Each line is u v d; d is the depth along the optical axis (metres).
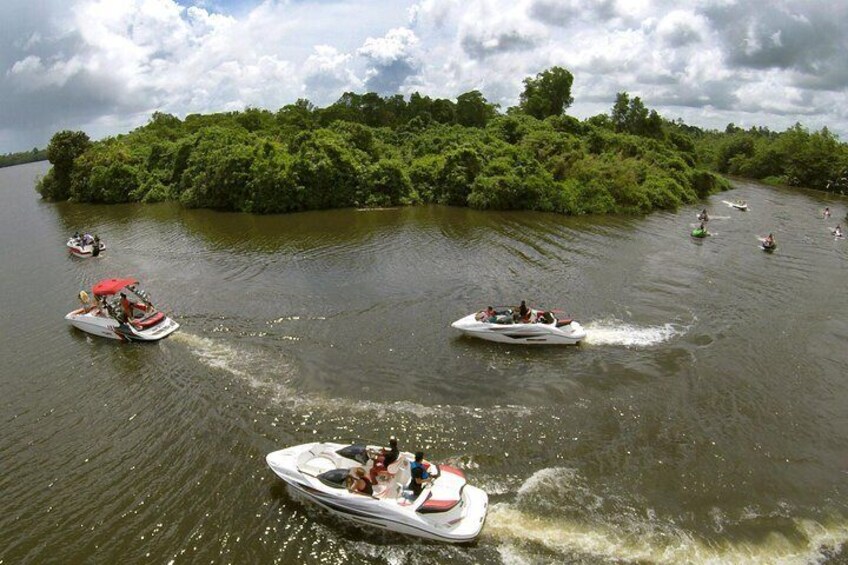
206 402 18.48
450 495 13.27
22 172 130.25
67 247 39.44
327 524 13.41
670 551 12.41
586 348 22.14
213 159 53.72
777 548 12.55
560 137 63.84
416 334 23.33
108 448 16.34
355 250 36.66
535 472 14.94
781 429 16.97
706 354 21.72
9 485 14.95
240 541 12.91
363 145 62.16
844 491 14.41
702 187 67.06
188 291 28.92
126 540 12.99
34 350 22.81
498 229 43.34
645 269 32.75
